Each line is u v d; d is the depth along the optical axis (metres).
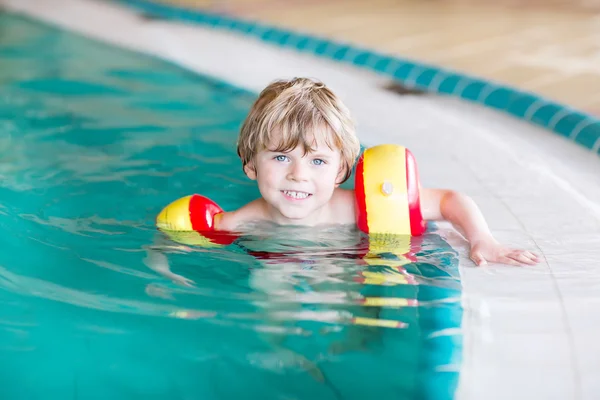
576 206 2.50
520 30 5.65
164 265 2.05
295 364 1.60
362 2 6.89
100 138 3.28
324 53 4.83
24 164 2.90
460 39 5.36
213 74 4.41
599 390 1.54
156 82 4.32
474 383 1.56
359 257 2.12
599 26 5.75
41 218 2.38
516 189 2.67
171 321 1.75
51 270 2.00
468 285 1.95
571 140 3.25
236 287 1.92
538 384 1.55
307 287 1.93
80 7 6.50
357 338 1.69
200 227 2.30
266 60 4.74
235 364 1.60
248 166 2.33
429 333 1.72
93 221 2.38
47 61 4.77
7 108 3.71
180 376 1.56
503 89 3.83
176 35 5.44
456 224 2.31
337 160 2.22
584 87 4.08
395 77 4.35
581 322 1.77
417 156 3.05
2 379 1.54
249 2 6.79
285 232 2.30
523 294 1.90
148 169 2.91
